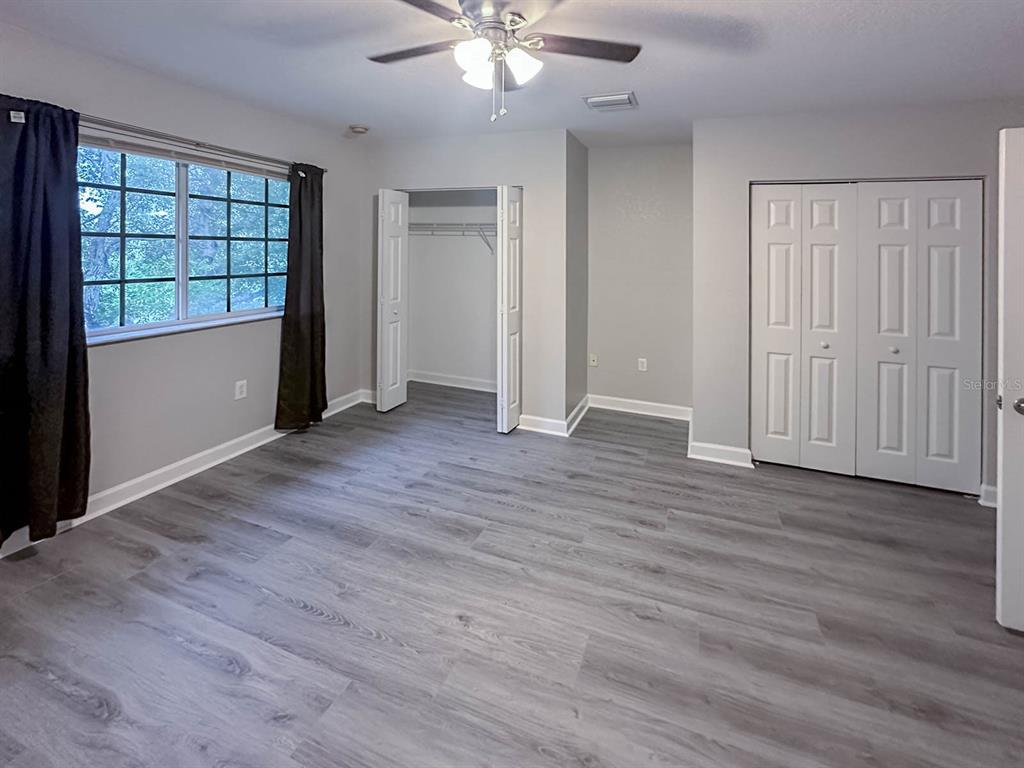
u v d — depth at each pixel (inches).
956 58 99.8
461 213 229.3
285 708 66.0
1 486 95.7
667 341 192.2
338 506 120.5
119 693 67.7
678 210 185.6
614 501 125.1
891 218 130.9
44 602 85.3
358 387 201.0
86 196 112.0
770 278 142.9
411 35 97.0
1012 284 77.2
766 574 96.2
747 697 68.7
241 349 149.0
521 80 87.7
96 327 116.0
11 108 92.3
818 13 84.2
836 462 141.7
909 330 132.0
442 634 79.8
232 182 146.3
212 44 101.1
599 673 72.6
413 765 58.9
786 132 135.8
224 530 109.0
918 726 64.3
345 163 180.5
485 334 230.2
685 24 88.7
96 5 86.4
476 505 122.2
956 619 84.0
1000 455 80.1
